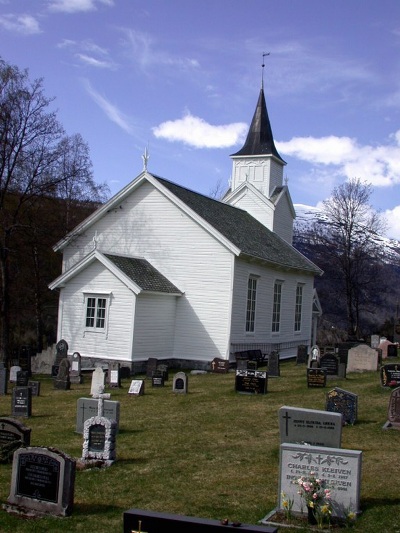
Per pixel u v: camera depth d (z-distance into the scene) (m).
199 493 12.40
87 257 33.59
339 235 65.19
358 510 10.91
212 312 35.03
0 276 42.88
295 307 45.38
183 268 35.81
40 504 11.32
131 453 15.50
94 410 17.94
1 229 39.03
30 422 19.91
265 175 50.31
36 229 38.22
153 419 19.67
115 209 37.94
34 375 34.41
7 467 14.34
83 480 13.27
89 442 14.71
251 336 37.62
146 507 11.62
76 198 49.66
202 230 35.47
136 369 32.69
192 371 33.31
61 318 34.38
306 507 10.94
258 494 12.28
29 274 48.31
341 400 18.02
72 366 30.34
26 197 38.66
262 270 38.94
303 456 11.10
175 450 15.73
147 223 36.94
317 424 13.33
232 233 37.50
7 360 36.62
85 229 38.66
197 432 17.69
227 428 18.14
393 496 11.88
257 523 10.74
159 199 36.72
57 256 49.16
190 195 39.56
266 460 14.70
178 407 21.80
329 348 40.66
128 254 37.31
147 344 33.56
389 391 23.28
